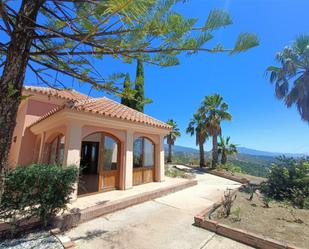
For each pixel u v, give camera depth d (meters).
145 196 8.24
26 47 2.71
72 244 4.47
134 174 10.50
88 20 2.67
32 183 4.96
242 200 8.06
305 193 8.12
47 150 10.69
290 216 6.21
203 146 26.47
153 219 6.20
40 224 5.31
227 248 4.46
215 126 24.81
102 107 9.48
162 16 2.46
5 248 4.23
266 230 5.10
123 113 10.06
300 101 13.82
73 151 7.51
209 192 10.55
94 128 8.55
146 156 11.48
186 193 10.13
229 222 5.60
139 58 3.25
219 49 2.76
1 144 2.39
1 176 2.44
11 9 2.50
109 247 4.46
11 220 4.75
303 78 13.67
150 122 10.53
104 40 3.05
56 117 8.26
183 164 28.83
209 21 2.54
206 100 25.97
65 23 2.90
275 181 9.16
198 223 5.69
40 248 4.28
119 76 3.99
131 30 2.72
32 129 12.21
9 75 2.49
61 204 5.39
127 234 5.12
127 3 2.00
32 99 12.79
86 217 6.00
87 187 9.59
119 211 6.92
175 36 2.65
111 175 9.30
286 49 14.23
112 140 9.67
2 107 2.42
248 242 4.67
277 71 14.93
